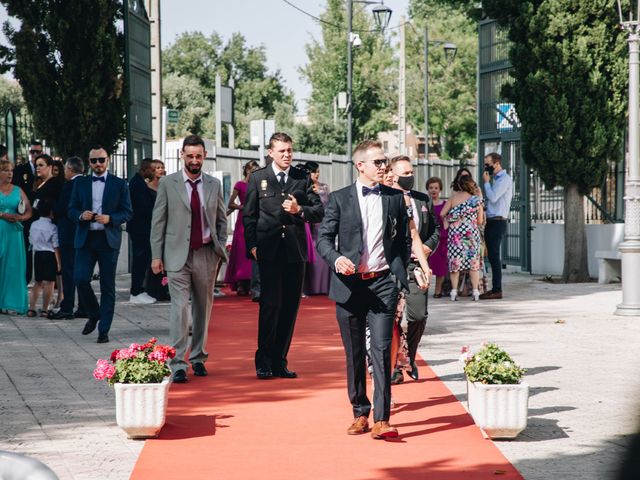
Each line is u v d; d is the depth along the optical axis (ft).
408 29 229.45
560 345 38.34
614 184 68.28
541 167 65.82
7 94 113.80
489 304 53.52
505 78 78.54
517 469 20.92
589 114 64.34
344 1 228.02
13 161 64.23
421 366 34.04
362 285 24.27
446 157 232.94
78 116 61.62
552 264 72.90
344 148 230.48
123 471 20.80
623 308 47.88
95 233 39.86
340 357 35.88
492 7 66.33
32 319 47.55
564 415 26.14
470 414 26.18
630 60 48.83
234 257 57.11
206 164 82.23
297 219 31.89
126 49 63.67
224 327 44.32
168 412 26.81
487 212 57.26
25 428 24.76
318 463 21.54
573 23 63.62
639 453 9.34
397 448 22.88
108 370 23.77
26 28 60.90
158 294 43.68
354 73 226.79
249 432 24.49
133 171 66.03
